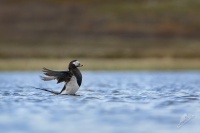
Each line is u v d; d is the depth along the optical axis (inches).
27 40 3639.3
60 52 2657.5
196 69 2041.1
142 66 2068.2
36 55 2544.3
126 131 552.4
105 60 2320.4
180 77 1593.3
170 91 985.5
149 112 681.0
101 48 3142.2
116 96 876.6
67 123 600.4
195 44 3440.0
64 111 689.0
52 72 863.7
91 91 982.4
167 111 690.2
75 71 871.7
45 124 593.6
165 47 3255.4
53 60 2303.2
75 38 3740.2
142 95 896.9
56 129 564.1
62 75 867.4
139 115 655.8
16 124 593.6
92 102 783.1
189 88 1068.5
